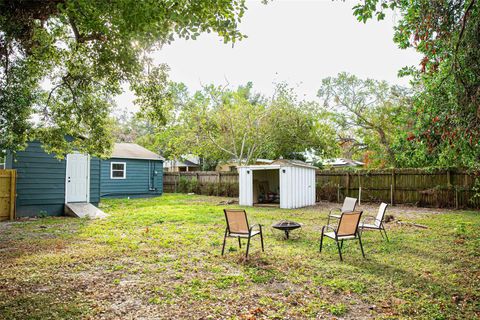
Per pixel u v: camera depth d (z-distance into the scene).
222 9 4.75
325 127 22.47
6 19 4.53
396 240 7.44
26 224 10.29
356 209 14.45
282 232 8.55
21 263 5.59
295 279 4.75
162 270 5.18
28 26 4.98
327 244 7.06
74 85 8.21
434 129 5.68
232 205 16.12
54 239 7.73
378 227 7.38
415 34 5.24
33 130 9.34
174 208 14.09
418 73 8.16
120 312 3.64
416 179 15.64
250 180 16.02
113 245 7.00
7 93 8.01
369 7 5.05
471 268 5.25
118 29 5.20
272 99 21.50
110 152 11.91
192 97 22.25
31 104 8.87
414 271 5.13
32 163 12.30
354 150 24.19
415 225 9.45
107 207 15.05
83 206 13.10
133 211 13.19
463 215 11.95
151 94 7.50
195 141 21.91
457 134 5.13
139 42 5.35
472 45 4.66
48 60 7.38
